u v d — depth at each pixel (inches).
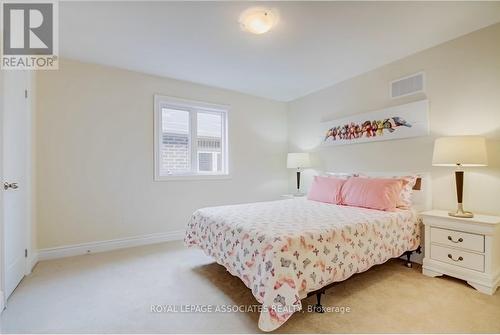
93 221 116.3
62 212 109.7
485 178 88.3
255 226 74.4
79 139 113.4
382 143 119.2
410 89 108.6
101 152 118.2
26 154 91.4
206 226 92.3
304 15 80.2
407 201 101.0
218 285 84.0
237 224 78.2
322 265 66.6
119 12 77.9
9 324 62.6
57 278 88.6
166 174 137.3
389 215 89.9
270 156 173.2
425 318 65.2
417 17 81.7
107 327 61.9
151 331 60.5
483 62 88.7
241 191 160.7
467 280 80.7
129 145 125.0
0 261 68.6
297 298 58.4
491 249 76.3
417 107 105.3
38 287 81.7
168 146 139.2
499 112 85.4
